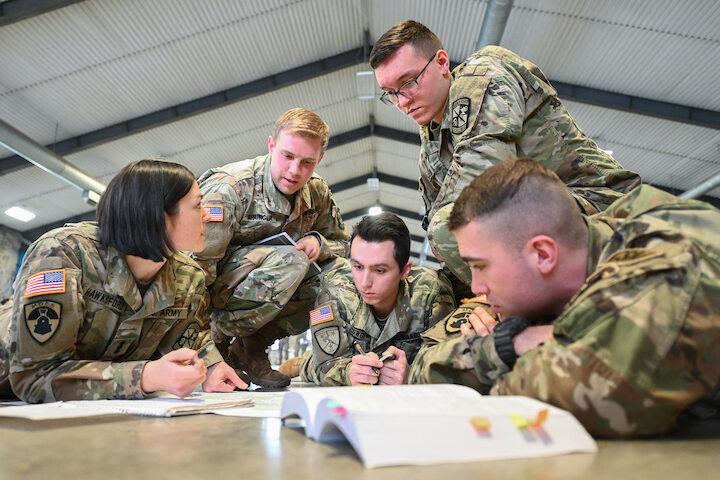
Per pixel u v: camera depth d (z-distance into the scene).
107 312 1.57
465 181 1.63
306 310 2.80
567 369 0.78
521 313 1.05
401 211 11.91
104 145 6.76
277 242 2.49
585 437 0.70
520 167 1.00
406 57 1.84
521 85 1.73
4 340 1.70
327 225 2.91
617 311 0.79
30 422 0.97
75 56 5.16
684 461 0.63
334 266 2.66
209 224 2.31
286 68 6.36
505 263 0.99
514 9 5.10
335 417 0.68
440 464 0.61
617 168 1.80
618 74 5.68
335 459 0.64
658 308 0.79
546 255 0.97
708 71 5.35
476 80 1.70
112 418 1.03
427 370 1.10
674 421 0.82
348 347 2.15
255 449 0.71
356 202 11.62
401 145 8.80
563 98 6.04
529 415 0.69
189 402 1.25
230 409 1.18
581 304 0.82
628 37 5.10
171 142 7.03
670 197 1.00
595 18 4.96
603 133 6.67
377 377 1.56
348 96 7.40
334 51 6.37
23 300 1.42
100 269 1.56
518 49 5.61
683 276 0.81
